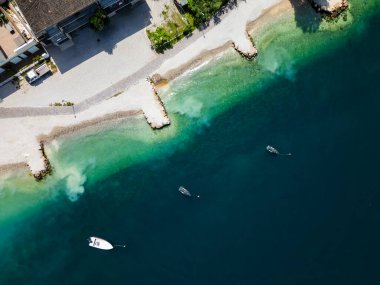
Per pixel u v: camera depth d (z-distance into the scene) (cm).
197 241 7031
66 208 7238
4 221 7319
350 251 6806
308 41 7112
